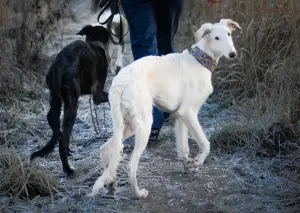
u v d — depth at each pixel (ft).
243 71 21.08
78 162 15.52
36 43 23.36
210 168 15.20
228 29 14.14
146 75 13.38
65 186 13.99
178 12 17.33
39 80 22.65
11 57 22.38
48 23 23.94
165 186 14.07
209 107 19.95
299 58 19.25
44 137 17.56
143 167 15.26
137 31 16.40
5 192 13.37
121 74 13.12
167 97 13.78
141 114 12.83
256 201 13.14
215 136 16.84
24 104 20.44
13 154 15.25
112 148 12.75
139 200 13.25
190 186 14.08
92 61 15.69
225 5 23.06
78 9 35.53
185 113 13.99
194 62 14.08
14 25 24.00
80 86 15.34
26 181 13.39
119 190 13.75
